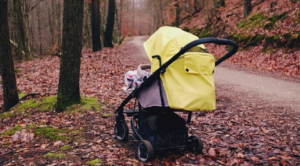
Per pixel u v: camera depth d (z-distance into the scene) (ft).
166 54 10.78
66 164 11.08
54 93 25.09
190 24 101.71
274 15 48.08
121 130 14.06
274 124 16.57
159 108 11.31
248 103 22.08
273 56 41.06
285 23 43.50
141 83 11.78
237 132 15.11
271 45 43.60
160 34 11.54
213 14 80.28
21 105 20.30
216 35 67.77
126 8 147.95
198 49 11.19
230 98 24.00
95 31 62.80
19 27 68.03
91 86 28.25
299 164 10.91
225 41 10.21
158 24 163.53
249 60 44.70
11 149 13.10
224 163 11.14
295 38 39.40
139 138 12.50
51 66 44.21
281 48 41.24
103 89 26.84
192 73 10.35
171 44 10.80
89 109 18.92
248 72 37.60
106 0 101.81
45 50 116.26
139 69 12.48
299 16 41.78
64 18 18.11
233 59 48.42
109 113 18.72
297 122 16.67
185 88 10.23
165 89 10.66
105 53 58.90
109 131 15.48
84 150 12.60
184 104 10.01
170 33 11.36
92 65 41.75
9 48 19.85
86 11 90.79
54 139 14.03
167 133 11.73
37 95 23.99
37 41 122.11
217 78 34.53
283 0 49.70
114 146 13.26
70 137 14.34
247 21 55.88
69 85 18.99
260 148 12.67
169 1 109.19
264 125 16.43
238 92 26.40
